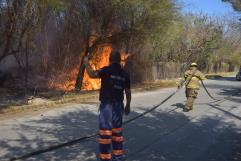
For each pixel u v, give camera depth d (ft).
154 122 40.75
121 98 23.73
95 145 29.73
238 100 66.39
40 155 26.55
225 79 149.48
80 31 71.41
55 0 52.29
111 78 23.34
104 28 72.59
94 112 46.96
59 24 67.46
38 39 64.34
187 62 138.92
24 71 65.67
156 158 26.40
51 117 42.65
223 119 44.11
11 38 55.93
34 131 34.55
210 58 184.75
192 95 49.88
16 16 53.62
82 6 69.31
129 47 81.97
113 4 68.23
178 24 85.25
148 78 105.29
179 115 46.11
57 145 28.94
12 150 27.40
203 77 50.19
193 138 33.35
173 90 85.92
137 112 47.75
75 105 53.31
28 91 62.59
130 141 31.53
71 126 37.32
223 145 30.94
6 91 61.00
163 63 118.42
